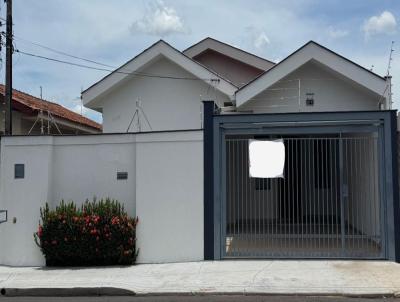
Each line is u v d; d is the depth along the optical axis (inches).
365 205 453.7
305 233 454.6
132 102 613.0
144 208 416.8
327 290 315.0
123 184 433.1
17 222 434.3
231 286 330.0
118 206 422.3
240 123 410.0
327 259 395.2
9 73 533.0
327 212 446.3
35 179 435.5
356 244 430.3
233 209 462.6
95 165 437.7
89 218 410.9
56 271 397.4
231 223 459.5
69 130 775.7
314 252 402.0
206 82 579.2
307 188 461.4
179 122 601.0
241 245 436.1
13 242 433.4
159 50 589.6
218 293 319.9
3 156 444.5
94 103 621.9
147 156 419.2
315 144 486.9
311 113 400.2
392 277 339.6
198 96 598.9
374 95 527.5
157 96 608.1
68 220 412.5
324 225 446.0
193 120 597.6
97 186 436.1
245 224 464.1
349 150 488.4
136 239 415.8
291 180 475.8
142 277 363.9
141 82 612.1
